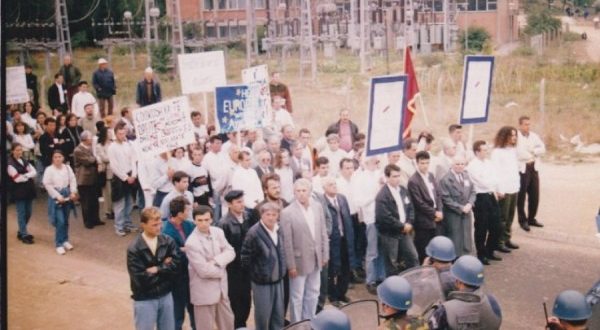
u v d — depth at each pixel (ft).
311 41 100.22
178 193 33.01
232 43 120.57
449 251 22.63
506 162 39.88
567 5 113.50
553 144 69.46
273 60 113.60
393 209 32.42
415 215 34.24
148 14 102.68
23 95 51.60
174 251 24.68
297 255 28.43
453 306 19.29
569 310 18.44
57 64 91.30
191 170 38.86
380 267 33.71
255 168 37.63
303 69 106.11
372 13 115.03
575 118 73.67
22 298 32.01
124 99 88.94
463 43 110.52
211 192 39.99
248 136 44.47
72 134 49.03
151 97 57.26
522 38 109.70
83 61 106.52
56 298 32.63
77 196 40.11
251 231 26.73
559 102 79.15
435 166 37.88
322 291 30.45
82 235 42.86
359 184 34.17
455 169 35.45
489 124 77.00
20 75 51.34
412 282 21.77
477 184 37.47
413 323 18.84
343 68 106.01
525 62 97.66
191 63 46.19
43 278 35.01
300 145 39.91
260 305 26.94
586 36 105.29
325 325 17.02
